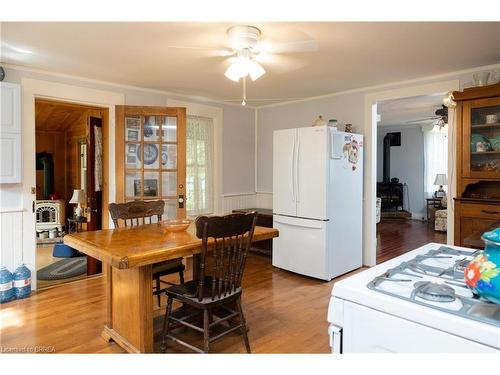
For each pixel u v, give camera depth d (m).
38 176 6.98
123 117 4.07
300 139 4.03
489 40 2.74
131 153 4.20
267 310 3.07
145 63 3.34
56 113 6.04
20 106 3.34
